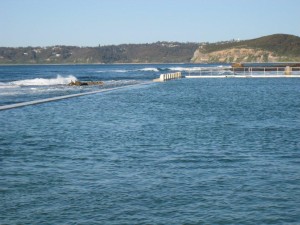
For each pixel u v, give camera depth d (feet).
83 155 56.54
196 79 278.87
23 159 54.44
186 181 43.57
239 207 35.81
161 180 44.01
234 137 70.08
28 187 41.83
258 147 61.62
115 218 33.55
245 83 234.17
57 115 100.63
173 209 35.40
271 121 89.40
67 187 41.73
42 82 250.57
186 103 130.21
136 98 147.64
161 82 246.68
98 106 121.39
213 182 43.11
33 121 90.38
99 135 72.33
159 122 88.53
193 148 61.00
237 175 45.98
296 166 50.06
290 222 32.65
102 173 47.01
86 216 34.04
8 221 33.12
